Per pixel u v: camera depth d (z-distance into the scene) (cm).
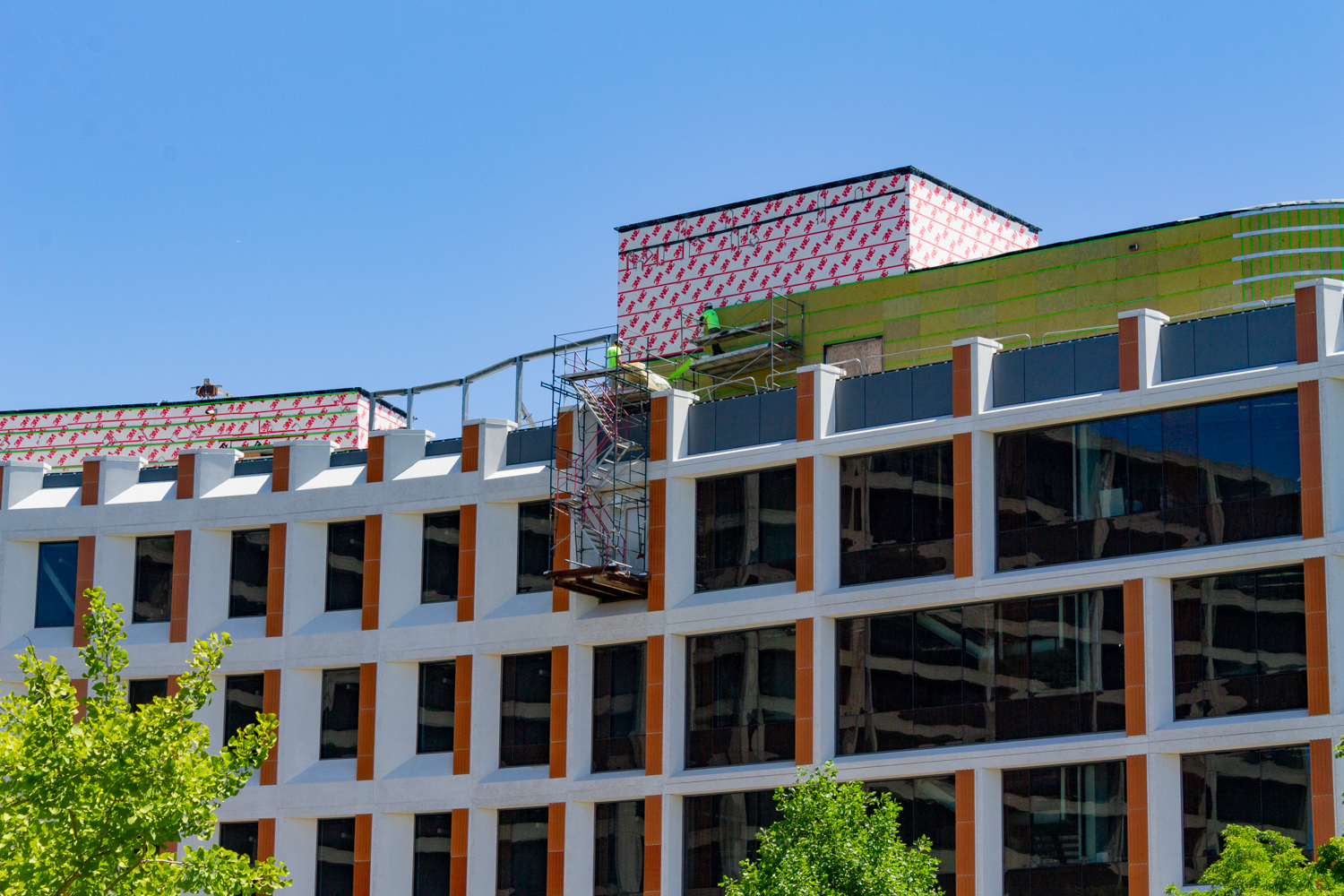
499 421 6241
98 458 6738
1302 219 5847
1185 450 5031
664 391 5912
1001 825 5109
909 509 5438
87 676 3666
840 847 4534
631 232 7862
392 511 6272
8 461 6831
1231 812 4788
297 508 6412
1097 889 4919
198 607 6462
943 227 7338
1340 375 4794
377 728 6112
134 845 3441
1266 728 4722
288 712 6262
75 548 6712
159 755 3500
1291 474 4862
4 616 6656
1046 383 5294
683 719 5666
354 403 8044
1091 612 5097
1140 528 5053
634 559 5859
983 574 5225
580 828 5744
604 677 5859
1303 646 4772
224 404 8212
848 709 5419
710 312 7000
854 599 5400
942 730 5250
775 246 7475
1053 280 6209
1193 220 5981
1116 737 4938
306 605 6362
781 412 5722
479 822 5916
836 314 6656
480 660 6025
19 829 3344
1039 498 5241
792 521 5622
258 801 6216
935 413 5456
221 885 3544
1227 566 4872
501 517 6138
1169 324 5147
